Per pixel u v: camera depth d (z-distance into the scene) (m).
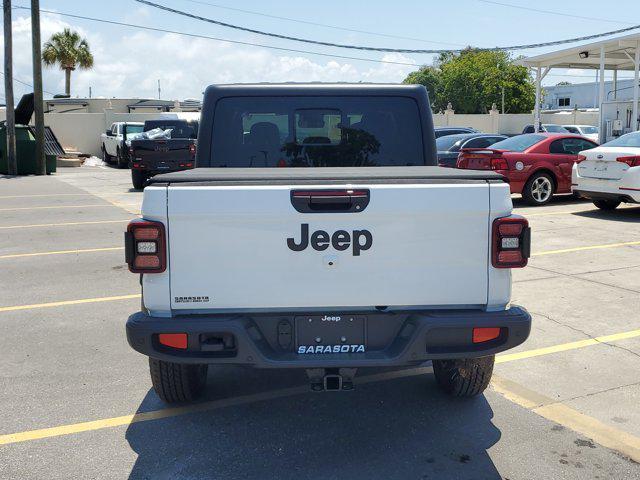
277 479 3.57
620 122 23.23
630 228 11.17
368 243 3.56
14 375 5.08
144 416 4.38
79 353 5.56
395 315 3.67
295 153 5.22
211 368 5.29
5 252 9.89
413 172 3.99
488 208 3.58
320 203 3.53
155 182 3.55
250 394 4.75
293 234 3.53
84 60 56.03
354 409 4.47
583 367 5.19
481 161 13.92
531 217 12.39
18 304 7.07
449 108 42.25
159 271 3.52
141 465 3.73
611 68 29.73
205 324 3.51
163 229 3.51
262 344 3.61
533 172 13.78
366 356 3.61
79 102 40.09
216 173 3.93
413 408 4.48
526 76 65.19
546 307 6.74
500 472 3.63
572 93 69.12
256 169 4.38
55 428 4.20
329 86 5.18
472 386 4.43
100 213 14.05
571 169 14.06
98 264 9.03
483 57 66.06
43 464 3.74
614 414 4.36
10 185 20.77
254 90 5.14
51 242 10.70
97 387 4.86
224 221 3.51
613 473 3.62
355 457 3.81
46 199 16.70
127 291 7.59
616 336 5.88
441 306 3.65
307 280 3.57
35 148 25.50
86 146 35.12
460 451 3.88
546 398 4.62
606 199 12.22
